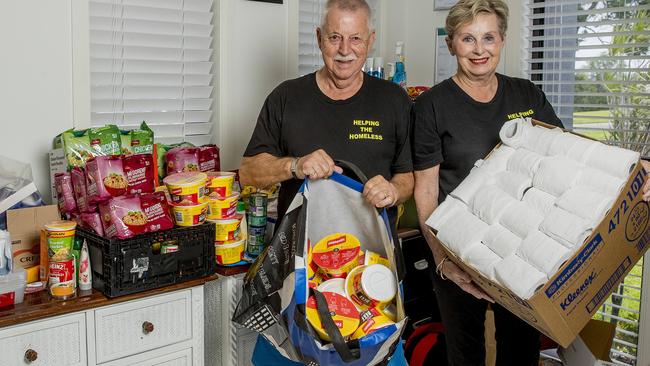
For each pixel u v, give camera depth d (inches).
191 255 82.2
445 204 72.6
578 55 113.1
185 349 83.8
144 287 78.4
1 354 69.8
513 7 116.4
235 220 89.0
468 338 85.7
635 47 105.5
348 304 63.8
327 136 78.6
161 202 79.4
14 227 79.0
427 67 129.2
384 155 80.1
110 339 77.3
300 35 119.6
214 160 97.1
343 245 68.1
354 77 78.0
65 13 91.0
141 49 99.0
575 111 116.0
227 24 106.4
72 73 92.3
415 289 114.7
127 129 100.4
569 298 62.5
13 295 72.3
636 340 107.0
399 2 131.7
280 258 65.4
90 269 78.5
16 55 87.7
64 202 83.0
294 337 61.0
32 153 90.5
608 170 62.3
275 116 80.8
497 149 74.2
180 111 105.1
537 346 87.7
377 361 64.0
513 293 61.9
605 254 63.2
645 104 105.7
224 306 89.7
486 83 78.9
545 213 63.8
